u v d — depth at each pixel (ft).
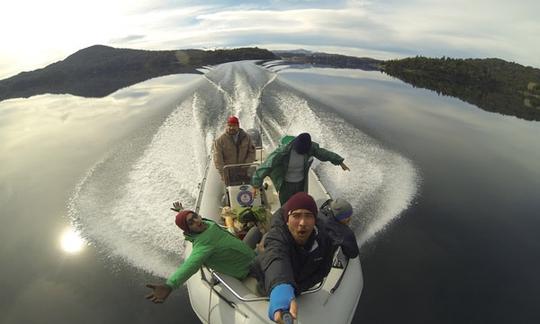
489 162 18.93
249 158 12.57
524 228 13.28
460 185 16.24
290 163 9.67
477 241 12.54
